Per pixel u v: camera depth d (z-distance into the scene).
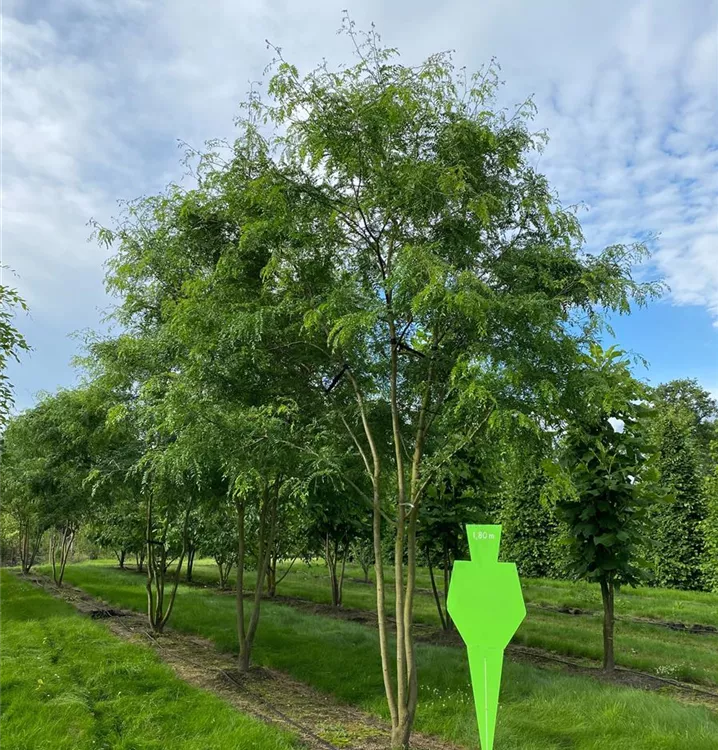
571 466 8.05
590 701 5.83
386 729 5.52
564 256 5.09
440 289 4.17
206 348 5.64
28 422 12.94
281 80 4.97
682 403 38.19
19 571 25.00
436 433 6.45
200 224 6.58
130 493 11.01
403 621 5.18
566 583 17.89
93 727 4.91
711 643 10.38
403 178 4.89
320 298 5.36
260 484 6.08
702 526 17.08
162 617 10.42
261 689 6.82
